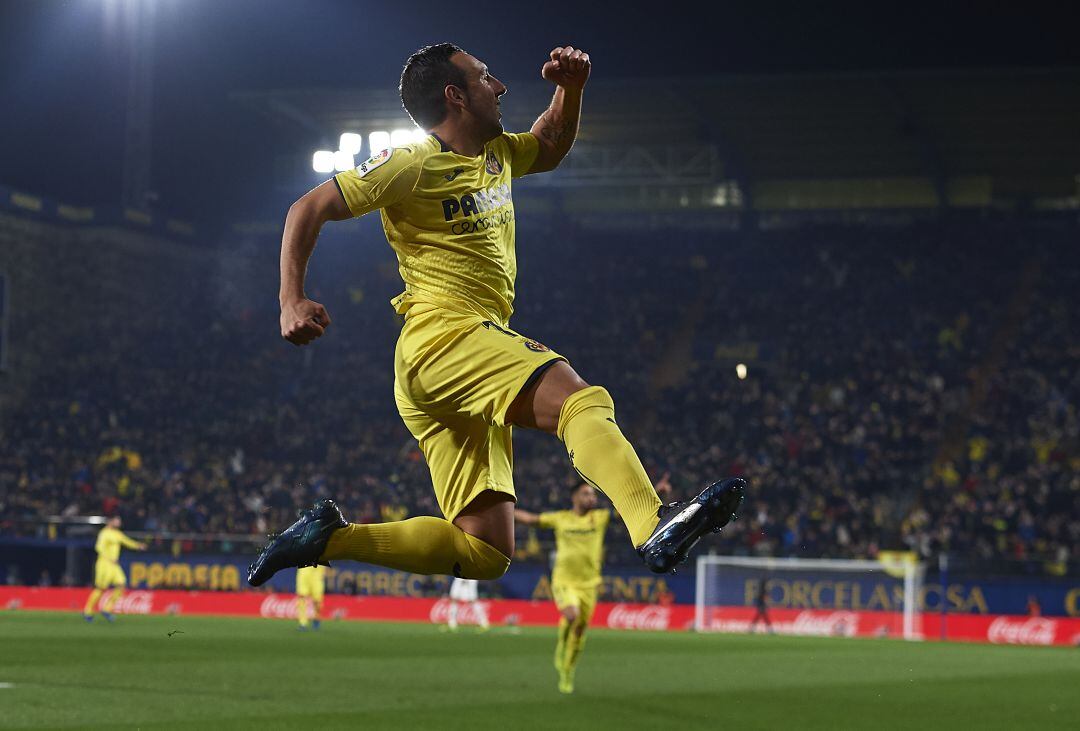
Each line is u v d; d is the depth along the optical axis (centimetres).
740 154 5153
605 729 1292
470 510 602
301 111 5062
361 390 5091
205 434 4866
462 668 2072
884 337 5081
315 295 5547
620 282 5484
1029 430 4541
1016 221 5312
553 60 641
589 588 1767
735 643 3016
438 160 570
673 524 467
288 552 564
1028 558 3619
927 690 1847
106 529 3316
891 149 5034
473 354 545
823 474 4428
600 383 5109
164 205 5341
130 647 2378
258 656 2239
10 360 4834
